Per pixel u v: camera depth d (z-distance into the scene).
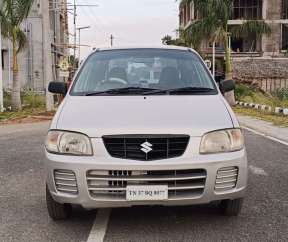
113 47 6.55
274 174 7.54
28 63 37.03
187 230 4.80
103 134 4.45
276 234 4.66
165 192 4.34
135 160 4.34
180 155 4.39
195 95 5.42
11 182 7.08
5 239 4.62
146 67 6.01
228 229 4.81
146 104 5.00
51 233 4.79
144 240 4.53
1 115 20.20
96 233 4.74
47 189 4.89
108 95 5.43
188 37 30.20
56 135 4.64
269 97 34.22
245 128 15.30
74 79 5.90
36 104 27.64
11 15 22.42
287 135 13.05
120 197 4.40
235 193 4.59
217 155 4.48
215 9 28.59
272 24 48.94
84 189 4.42
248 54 47.97
